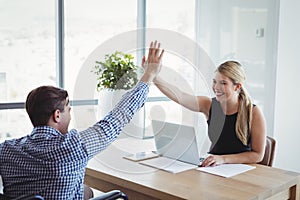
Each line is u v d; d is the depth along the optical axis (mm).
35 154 1336
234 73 2260
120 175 1799
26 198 1216
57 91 1451
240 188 1629
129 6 3535
